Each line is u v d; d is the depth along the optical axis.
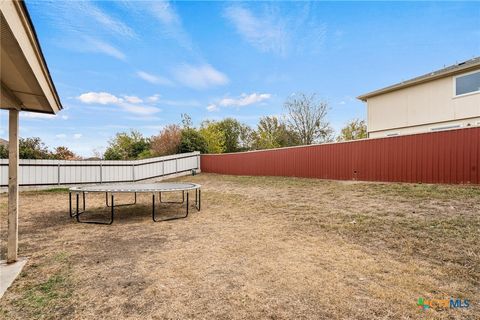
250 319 2.08
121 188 6.02
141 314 2.16
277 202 7.54
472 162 7.27
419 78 11.67
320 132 26.61
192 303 2.32
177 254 3.60
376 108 13.54
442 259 3.25
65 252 3.70
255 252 3.64
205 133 23.55
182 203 8.12
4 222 5.67
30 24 1.84
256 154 14.80
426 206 5.73
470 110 9.91
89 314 2.16
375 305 2.26
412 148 8.59
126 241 4.24
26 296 2.45
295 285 2.64
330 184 9.94
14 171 3.30
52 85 2.94
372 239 4.09
